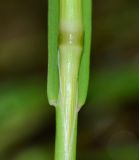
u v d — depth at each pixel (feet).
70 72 0.28
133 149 0.62
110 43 0.79
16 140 0.59
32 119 0.56
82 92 0.28
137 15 0.74
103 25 0.78
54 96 0.28
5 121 0.55
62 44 0.27
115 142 0.73
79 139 0.73
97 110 0.70
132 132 0.76
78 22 0.27
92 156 0.62
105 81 0.54
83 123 0.72
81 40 0.27
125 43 0.77
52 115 0.61
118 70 0.54
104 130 0.74
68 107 0.28
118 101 0.53
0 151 0.60
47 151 0.63
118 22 0.76
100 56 0.79
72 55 0.28
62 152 0.28
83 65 0.28
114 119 0.74
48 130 0.64
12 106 0.54
